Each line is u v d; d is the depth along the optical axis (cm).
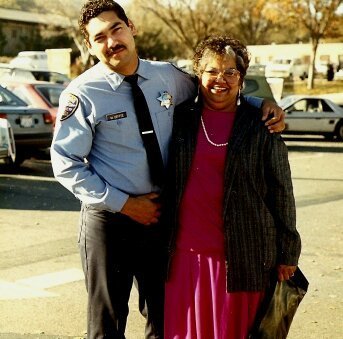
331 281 585
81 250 347
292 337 455
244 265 318
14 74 1961
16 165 1299
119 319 350
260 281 320
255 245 318
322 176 1293
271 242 321
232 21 5266
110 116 326
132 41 329
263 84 1791
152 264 349
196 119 325
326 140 2092
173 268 334
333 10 4406
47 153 1473
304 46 6125
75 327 473
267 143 315
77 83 329
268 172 317
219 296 324
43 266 625
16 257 657
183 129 326
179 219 329
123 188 331
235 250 317
